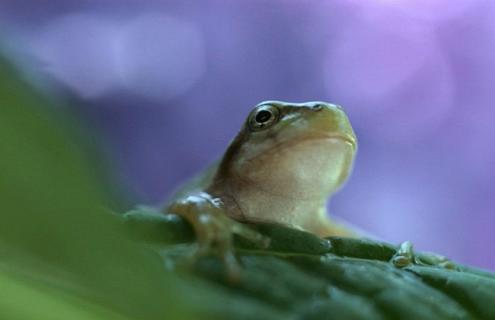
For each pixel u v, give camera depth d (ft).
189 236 0.40
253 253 0.38
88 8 0.72
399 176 0.73
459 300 0.37
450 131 0.73
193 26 0.74
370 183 0.73
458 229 0.73
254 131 0.51
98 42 0.72
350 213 0.73
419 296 0.35
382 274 0.37
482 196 0.73
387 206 0.73
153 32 0.73
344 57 0.73
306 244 0.39
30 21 0.71
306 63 0.74
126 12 0.72
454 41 0.73
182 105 0.73
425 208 0.73
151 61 0.73
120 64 0.72
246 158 0.51
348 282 0.35
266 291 0.32
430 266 0.41
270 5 0.74
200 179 0.54
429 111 0.73
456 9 0.72
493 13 0.72
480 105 0.73
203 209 0.40
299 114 0.51
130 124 0.72
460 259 0.73
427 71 0.73
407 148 0.73
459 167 0.73
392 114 0.73
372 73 0.73
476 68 0.72
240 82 0.73
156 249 0.37
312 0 0.74
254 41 0.74
